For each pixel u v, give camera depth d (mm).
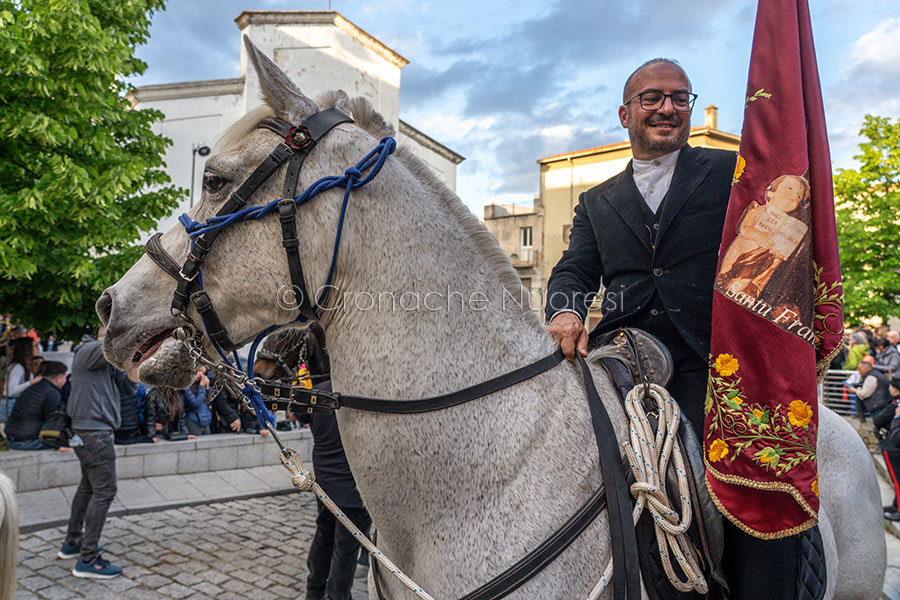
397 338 1224
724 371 1229
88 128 7137
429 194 1333
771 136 1244
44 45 6461
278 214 1213
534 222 26781
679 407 1441
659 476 1262
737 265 1242
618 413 1353
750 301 1213
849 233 16078
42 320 7578
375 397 1223
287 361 2912
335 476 3275
